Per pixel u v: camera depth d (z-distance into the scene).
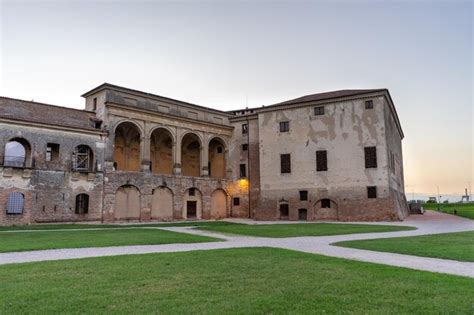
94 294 9.08
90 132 46.28
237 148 61.59
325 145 51.66
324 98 52.09
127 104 50.12
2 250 17.89
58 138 43.78
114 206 47.31
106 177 47.00
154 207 51.72
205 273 11.63
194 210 56.66
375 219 46.62
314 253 16.62
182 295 8.98
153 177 51.69
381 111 48.34
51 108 44.81
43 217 41.62
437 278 10.82
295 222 46.28
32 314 7.59
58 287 9.77
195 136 59.78
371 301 8.45
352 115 50.19
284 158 54.56
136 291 9.36
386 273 11.56
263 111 57.12
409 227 33.50
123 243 21.34
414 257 15.48
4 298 8.70
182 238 24.39
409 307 8.01
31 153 41.56
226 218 59.72
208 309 7.88
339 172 50.12
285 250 17.47
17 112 41.91
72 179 44.25
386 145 47.59
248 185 59.50
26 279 10.78
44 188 42.03
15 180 40.06
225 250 17.59
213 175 64.62
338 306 8.09
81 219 44.34
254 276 11.17
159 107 54.25
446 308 7.94
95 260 14.40
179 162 55.12
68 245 20.19
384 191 46.81
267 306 8.08
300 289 9.55
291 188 53.28
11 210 39.47
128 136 55.78
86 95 51.88
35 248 18.78
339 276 11.15
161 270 12.15
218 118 61.62
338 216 49.22
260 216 54.84
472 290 9.41
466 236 23.94
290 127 54.66
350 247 19.05
